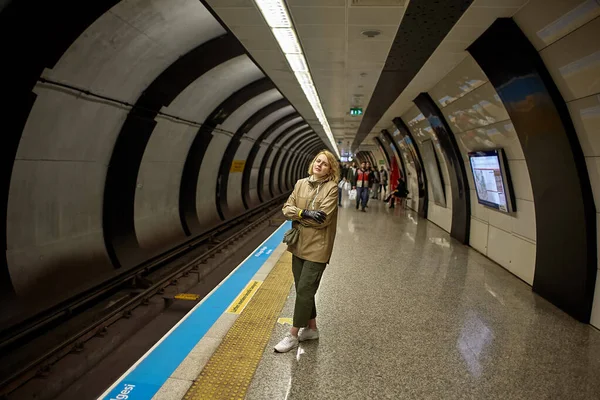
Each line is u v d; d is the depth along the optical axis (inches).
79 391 151.0
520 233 231.5
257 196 800.3
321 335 146.2
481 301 190.2
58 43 151.3
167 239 356.5
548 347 142.8
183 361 121.8
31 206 201.0
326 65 257.6
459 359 131.6
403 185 603.8
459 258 278.2
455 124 313.3
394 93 348.2
